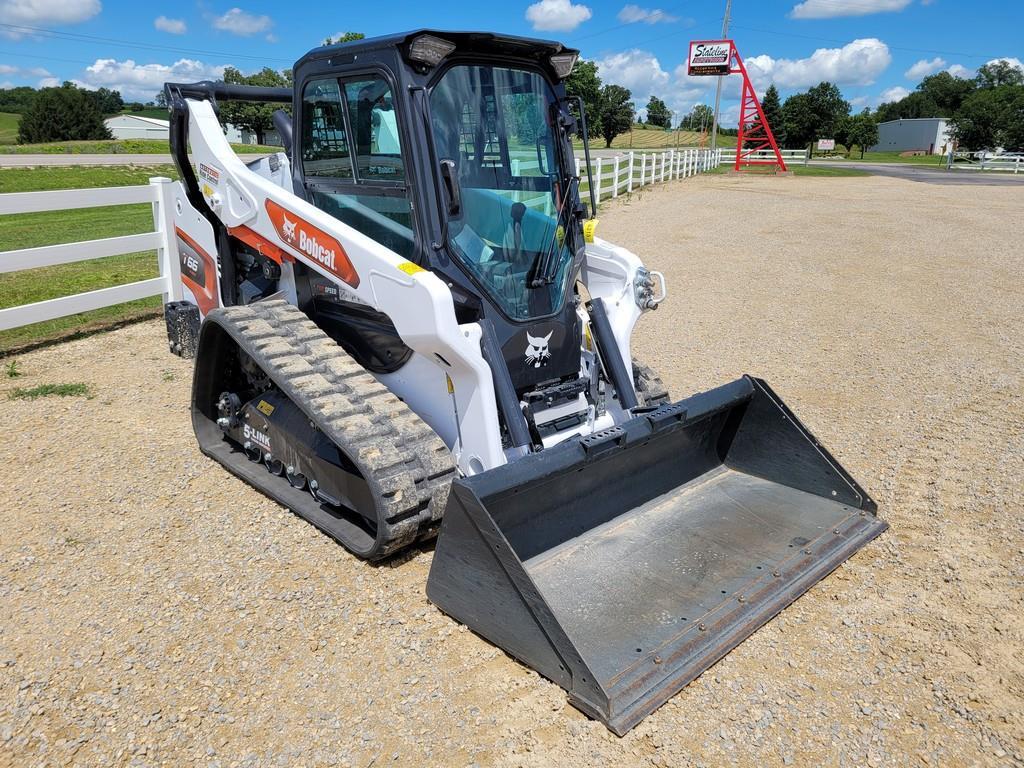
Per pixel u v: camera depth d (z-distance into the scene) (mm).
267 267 5078
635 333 8320
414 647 3293
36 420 5676
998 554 3990
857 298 9844
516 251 4090
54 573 3773
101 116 63938
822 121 74688
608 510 3998
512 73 4094
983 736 2832
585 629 3234
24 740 2777
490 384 3738
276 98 5781
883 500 4555
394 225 3982
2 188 21109
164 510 4402
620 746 2781
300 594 3637
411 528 3645
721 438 4531
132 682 3064
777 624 3459
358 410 3836
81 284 9875
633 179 24203
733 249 13461
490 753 2746
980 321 8703
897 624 3453
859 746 2789
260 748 2758
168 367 6949
